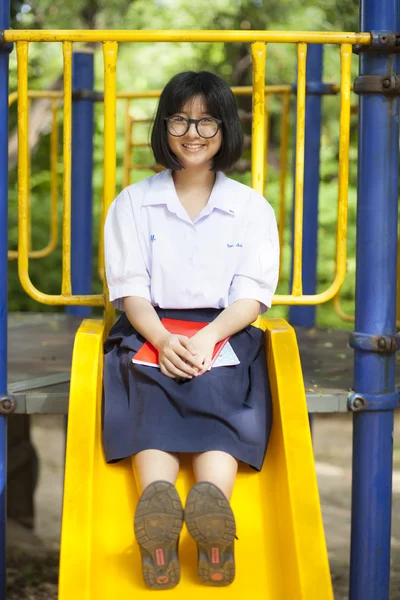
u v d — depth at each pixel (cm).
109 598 257
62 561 254
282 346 296
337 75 1096
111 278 301
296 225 320
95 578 261
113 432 279
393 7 308
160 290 300
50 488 755
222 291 301
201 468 268
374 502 324
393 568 521
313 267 516
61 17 1025
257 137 317
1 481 316
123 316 313
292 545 261
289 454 274
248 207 306
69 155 316
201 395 275
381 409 319
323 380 354
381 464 323
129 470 285
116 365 295
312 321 534
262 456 280
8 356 417
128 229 303
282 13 1091
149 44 1071
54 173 558
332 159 1148
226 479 266
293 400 283
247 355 295
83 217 538
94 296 320
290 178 1152
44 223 1120
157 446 269
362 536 326
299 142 316
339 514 663
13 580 498
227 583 258
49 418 1100
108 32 307
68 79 311
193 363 277
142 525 246
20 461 609
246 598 260
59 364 395
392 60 311
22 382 335
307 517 264
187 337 286
